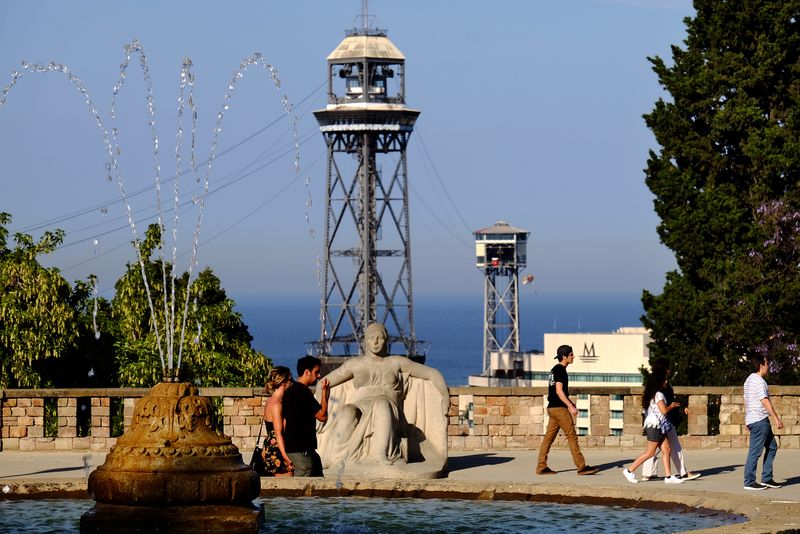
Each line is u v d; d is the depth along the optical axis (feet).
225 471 78.38
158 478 77.41
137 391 133.59
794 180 246.47
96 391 133.08
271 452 98.27
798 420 135.33
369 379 112.68
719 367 235.20
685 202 245.04
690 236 241.35
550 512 89.45
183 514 77.46
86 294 274.16
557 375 114.01
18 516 87.56
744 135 247.91
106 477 77.97
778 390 135.23
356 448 109.29
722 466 119.85
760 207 243.81
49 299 257.34
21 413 132.77
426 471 108.78
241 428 133.49
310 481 94.84
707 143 248.73
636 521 86.22
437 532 82.53
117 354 268.62
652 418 108.58
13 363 254.88
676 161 254.88
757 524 77.41
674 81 253.24
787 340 236.02
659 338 242.58
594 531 82.69
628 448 133.59
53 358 264.93
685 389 135.33
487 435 133.08
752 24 253.03
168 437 78.54
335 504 91.91
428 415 113.09
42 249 266.98
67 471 115.96
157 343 267.59
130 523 77.25
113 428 161.27
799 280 236.43
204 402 80.07
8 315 253.24
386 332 113.80
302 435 98.37
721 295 237.04
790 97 253.44
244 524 77.71
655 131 253.24
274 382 98.53
